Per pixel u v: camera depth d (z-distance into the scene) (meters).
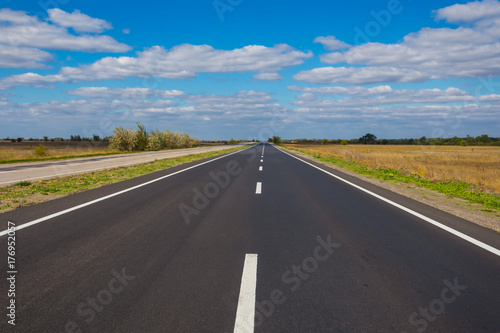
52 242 4.94
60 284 3.51
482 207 8.77
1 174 14.53
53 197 8.95
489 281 3.76
